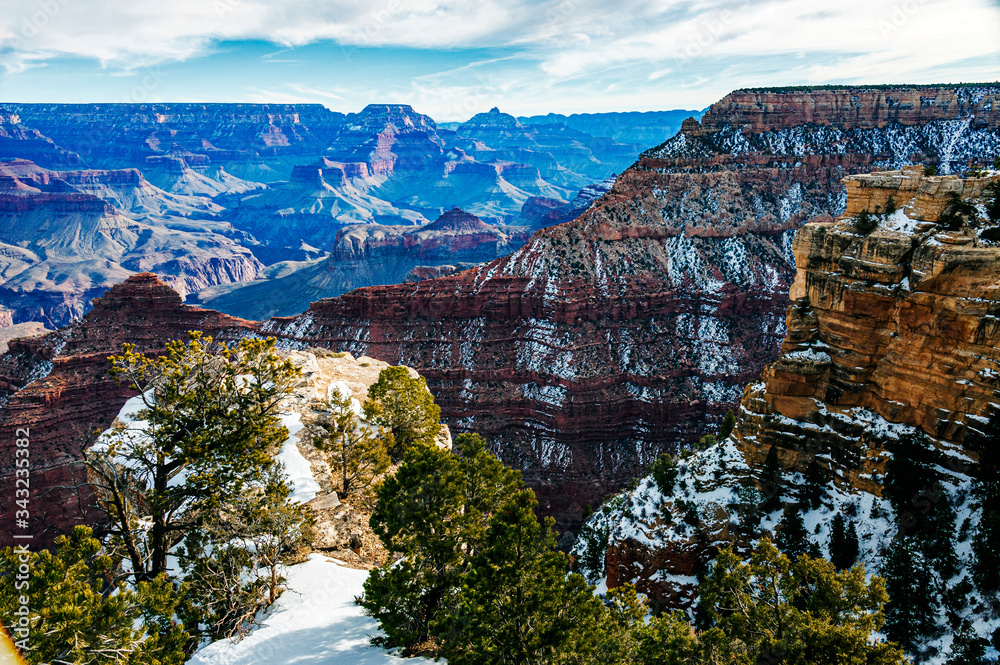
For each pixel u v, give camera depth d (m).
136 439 42.12
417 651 34.66
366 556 48.84
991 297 41.72
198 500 37.81
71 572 28.73
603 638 27.67
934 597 40.56
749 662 27.80
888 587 42.00
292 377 40.88
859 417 48.69
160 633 31.55
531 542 28.70
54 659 25.41
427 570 34.94
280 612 39.06
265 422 38.66
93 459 35.56
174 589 36.22
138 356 36.88
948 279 43.00
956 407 43.75
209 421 37.16
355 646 35.47
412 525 34.91
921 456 45.34
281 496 40.94
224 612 37.50
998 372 41.81
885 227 47.78
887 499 46.12
